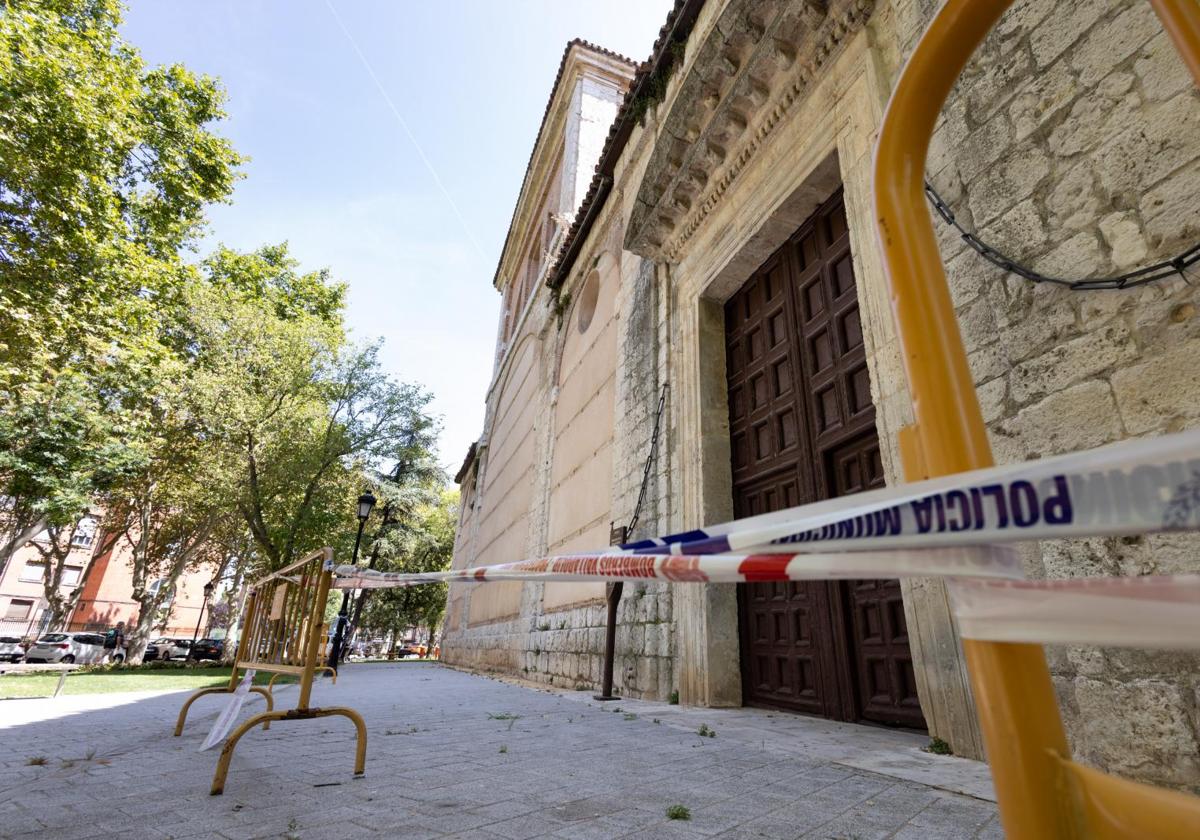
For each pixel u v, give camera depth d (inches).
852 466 205.2
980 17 36.7
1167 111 104.5
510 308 1064.2
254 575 956.6
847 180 206.8
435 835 77.0
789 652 219.3
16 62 389.4
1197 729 85.6
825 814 88.4
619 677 297.6
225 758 97.7
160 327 620.4
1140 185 105.7
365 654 1865.2
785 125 253.9
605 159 466.0
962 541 23.1
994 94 136.7
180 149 602.2
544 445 556.1
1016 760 23.7
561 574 51.4
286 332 812.0
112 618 1720.0
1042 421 113.8
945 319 33.4
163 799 92.6
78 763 120.2
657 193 332.8
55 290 430.3
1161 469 17.4
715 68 277.4
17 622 1587.1
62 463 560.1
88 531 1211.9
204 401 689.6
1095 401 105.7
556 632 397.4
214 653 1132.5
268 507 792.9
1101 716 97.2
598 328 457.7
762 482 254.4
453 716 199.6
